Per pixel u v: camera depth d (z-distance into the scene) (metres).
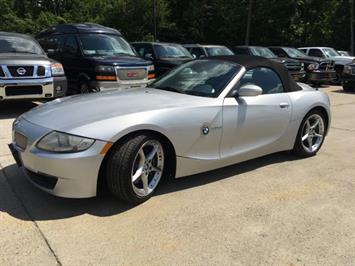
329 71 15.87
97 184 3.65
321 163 5.37
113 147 3.63
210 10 37.31
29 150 3.64
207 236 3.34
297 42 34.88
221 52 16.12
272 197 4.17
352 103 11.36
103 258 2.99
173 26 37.53
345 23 34.97
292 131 5.26
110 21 35.81
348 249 3.20
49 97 7.90
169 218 3.63
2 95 7.40
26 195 4.03
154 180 4.01
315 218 3.72
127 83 9.11
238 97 4.56
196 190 4.29
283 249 3.18
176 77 5.03
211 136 4.27
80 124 3.59
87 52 9.55
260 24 34.53
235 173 4.86
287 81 5.29
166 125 3.88
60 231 3.35
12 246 3.11
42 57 8.21
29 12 36.56
